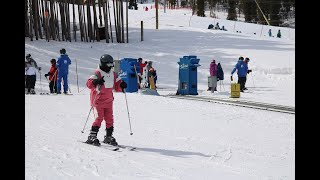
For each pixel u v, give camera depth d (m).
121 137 10.43
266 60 38.03
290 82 32.69
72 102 17.34
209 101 20.17
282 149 9.58
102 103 9.42
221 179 6.91
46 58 34.84
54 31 40.91
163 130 11.56
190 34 47.75
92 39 42.50
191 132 11.41
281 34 68.44
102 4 46.28
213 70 27.66
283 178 7.11
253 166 7.92
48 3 45.97
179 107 16.64
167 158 8.35
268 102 21.11
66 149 8.70
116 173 7.03
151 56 38.62
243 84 27.72
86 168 7.27
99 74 9.38
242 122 13.65
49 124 11.78
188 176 7.00
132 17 63.66
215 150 9.26
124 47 41.28
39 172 6.82
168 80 32.97
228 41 45.12
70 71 32.62
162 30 50.22
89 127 11.61
